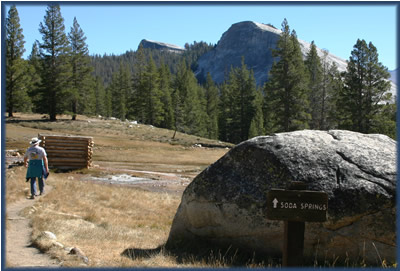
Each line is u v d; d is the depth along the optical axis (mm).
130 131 63375
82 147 25391
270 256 6625
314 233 6441
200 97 112062
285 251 5102
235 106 93625
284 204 5004
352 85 54844
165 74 109688
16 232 7805
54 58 66375
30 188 13477
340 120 58656
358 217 6363
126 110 101625
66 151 24922
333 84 66750
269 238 6676
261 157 7168
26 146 36906
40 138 24531
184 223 7812
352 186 6520
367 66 53812
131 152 43188
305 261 6453
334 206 6414
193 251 7234
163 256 6742
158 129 73000
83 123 64375
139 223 11078
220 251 7051
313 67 79688
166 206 14359
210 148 57594
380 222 6320
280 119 61000
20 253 6387
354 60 54844
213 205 7250
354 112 54406
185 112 91750
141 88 91875
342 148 7051
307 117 59750
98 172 24688
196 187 7574
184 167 33938
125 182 21656
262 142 7371
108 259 6398
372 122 53875
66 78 67875
